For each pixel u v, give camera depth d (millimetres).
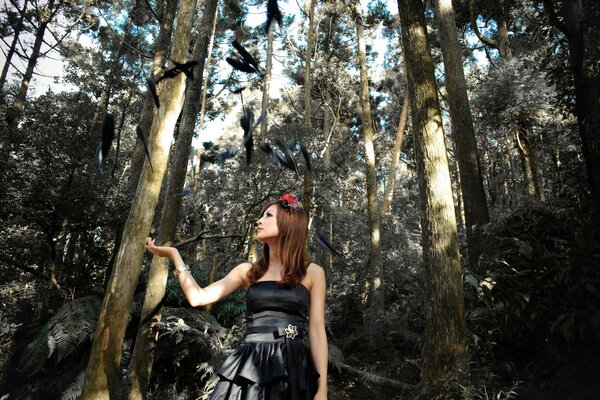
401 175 22828
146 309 4582
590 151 5414
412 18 5004
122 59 15133
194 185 15328
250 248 10438
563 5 6031
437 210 4516
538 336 4574
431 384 4121
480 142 15203
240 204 10352
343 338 8125
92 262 9297
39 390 6152
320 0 17922
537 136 13062
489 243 5820
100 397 3338
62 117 8422
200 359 5793
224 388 1703
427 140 4672
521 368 4633
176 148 5172
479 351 4727
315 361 1824
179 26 4137
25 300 7949
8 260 7934
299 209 1985
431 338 4301
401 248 12820
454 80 7754
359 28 12812
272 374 1677
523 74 12289
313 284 1941
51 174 7871
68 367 6602
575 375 4238
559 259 4762
